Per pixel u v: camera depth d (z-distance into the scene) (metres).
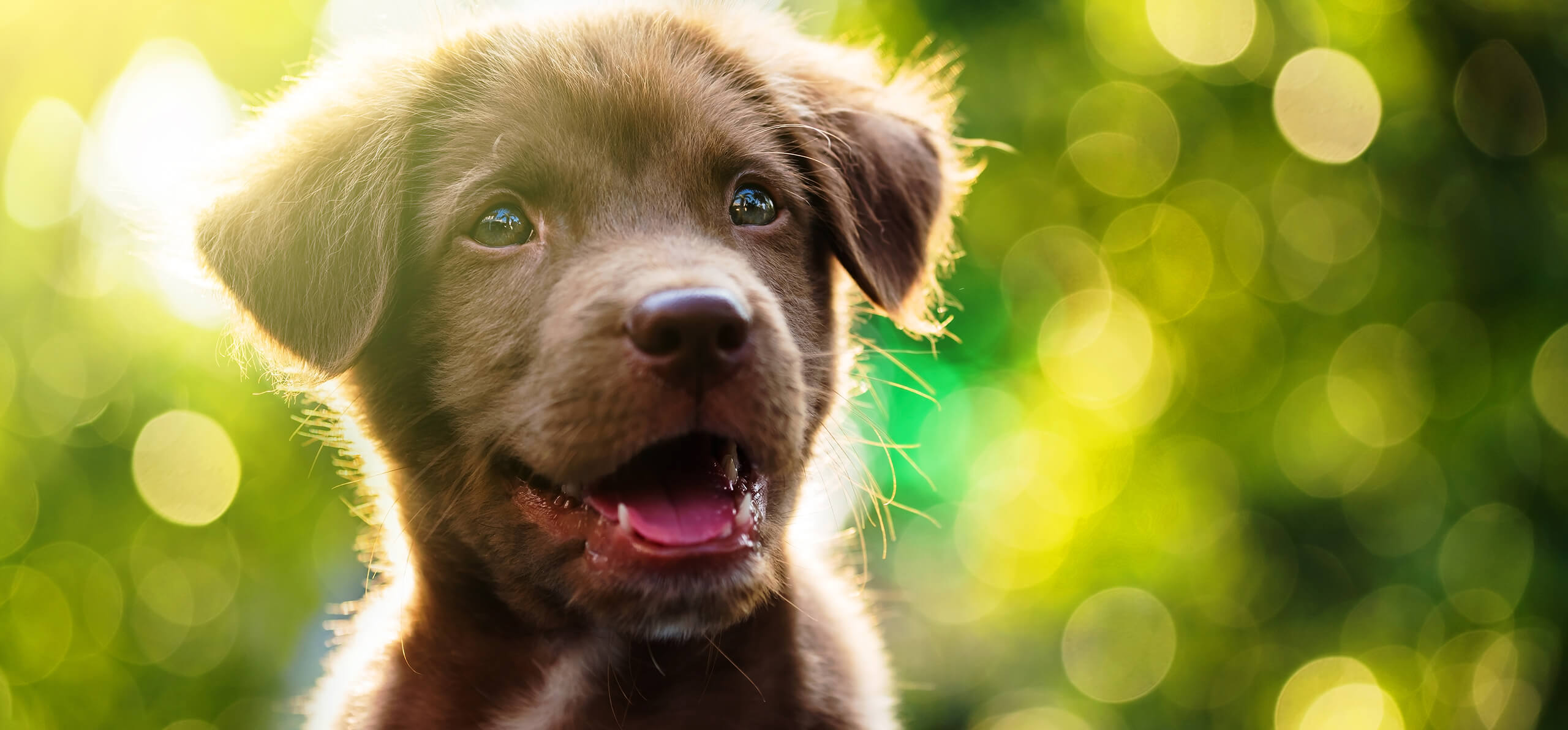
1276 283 1.40
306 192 0.72
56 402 1.24
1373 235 1.37
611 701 0.70
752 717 0.70
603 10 0.74
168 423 1.22
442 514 0.70
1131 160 1.39
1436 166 1.33
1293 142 1.35
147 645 1.29
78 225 1.23
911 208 0.79
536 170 0.69
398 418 0.71
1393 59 1.35
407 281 0.70
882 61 0.85
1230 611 1.42
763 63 0.75
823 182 0.73
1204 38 1.36
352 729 0.72
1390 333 1.38
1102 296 1.41
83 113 1.23
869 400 0.83
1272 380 1.40
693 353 0.65
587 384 0.66
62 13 1.20
